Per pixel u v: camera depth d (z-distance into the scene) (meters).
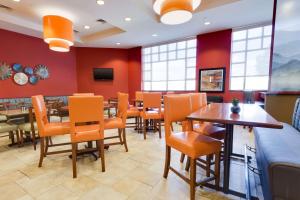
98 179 1.92
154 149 2.89
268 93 2.88
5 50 4.90
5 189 1.74
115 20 4.31
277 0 2.81
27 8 3.88
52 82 6.13
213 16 4.12
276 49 2.88
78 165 2.28
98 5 3.59
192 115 1.60
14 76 5.10
